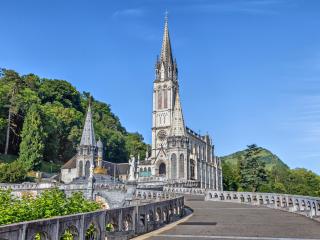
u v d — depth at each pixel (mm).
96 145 142000
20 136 130000
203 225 24953
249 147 128375
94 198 72812
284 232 21250
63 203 21328
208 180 166625
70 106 180375
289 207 38125
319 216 28625
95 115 199625
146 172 152625
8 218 17094
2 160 120250
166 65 170875
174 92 169750
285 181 167750
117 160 181000
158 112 166875
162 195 61594
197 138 165625
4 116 132875
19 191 78438
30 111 128250
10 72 163000
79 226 14992
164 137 162875
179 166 143125
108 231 18125
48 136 135875
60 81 181375
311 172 173000
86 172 132750
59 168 136625
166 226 24812
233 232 21328
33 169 121688
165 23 178625
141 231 21203
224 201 56156
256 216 31234
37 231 12328
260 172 125688
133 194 67875
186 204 47969
